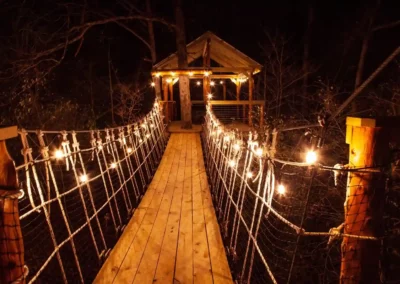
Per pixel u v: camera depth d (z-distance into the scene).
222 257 3.42
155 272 3.16
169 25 11.74
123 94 14.55
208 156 7.56
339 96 13.34
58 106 9.55
